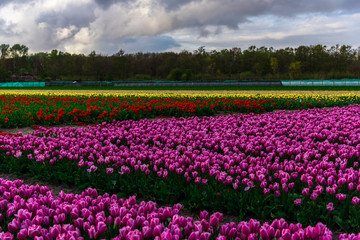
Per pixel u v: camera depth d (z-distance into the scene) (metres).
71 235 3.77
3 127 15.38
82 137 10.68
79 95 33.84
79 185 7.47
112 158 7.52
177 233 3.84
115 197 5.15
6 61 141.75
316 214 5.40
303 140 10.84
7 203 5.33
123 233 3.87
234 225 4.01
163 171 7.32
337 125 12.16
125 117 17.02
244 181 6.04
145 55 116.25
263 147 9.67
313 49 106.25
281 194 5.99
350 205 5.44
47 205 5.30
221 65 109.12
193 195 6.12
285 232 3.70
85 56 117.12
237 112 20.19
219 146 9.65
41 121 16.09
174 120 13.91
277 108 21.28
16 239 4.43
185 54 110.06
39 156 7.96
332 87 51.94
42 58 145.50
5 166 8.69
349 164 8.19
